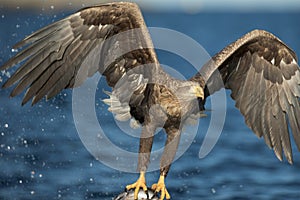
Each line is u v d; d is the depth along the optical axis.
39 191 15.78
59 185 16.12
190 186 16.53
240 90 12.68
